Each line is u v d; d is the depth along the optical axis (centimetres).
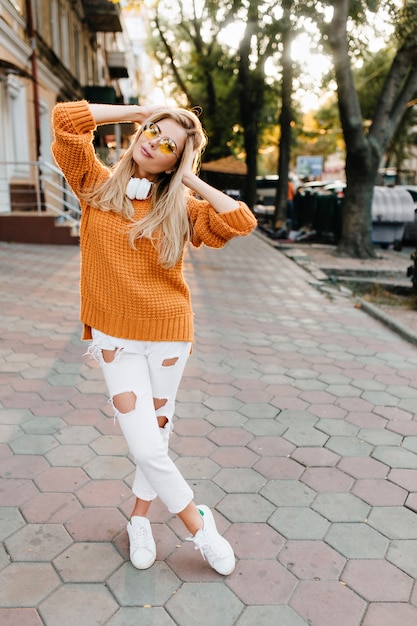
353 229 1237
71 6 1992
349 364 496
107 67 3269
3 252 1042
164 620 206
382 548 249
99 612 208
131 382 211
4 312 612
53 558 236
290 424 370
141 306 205
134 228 198
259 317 660
